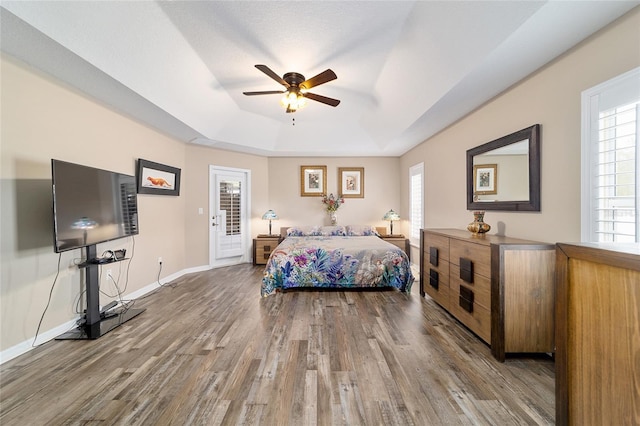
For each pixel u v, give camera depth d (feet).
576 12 4.86
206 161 15.90
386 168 18.85
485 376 5.74
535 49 6.01
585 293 2.94
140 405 4.89
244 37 7.80
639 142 4.78
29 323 6.94
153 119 11.09
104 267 9.62
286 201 18.95
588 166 5.66
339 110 13.52
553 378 5.68
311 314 9.18
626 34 4.91
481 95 8.43
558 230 6.43
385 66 9.23
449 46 6.77
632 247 2.81
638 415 2.47
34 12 5.42
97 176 7.99
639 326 2.46
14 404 4.91
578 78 5.84
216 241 16.46
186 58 8.65
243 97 12.06
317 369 5.97
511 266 6.30
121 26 6.72
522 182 7.43
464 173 10.44
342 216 18.89
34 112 7.16
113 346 7.00
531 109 7.11
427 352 6.69
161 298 10.89
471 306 7.56
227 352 6.69
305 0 6.36
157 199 12.67
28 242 6.98
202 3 6.55
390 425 4.44
